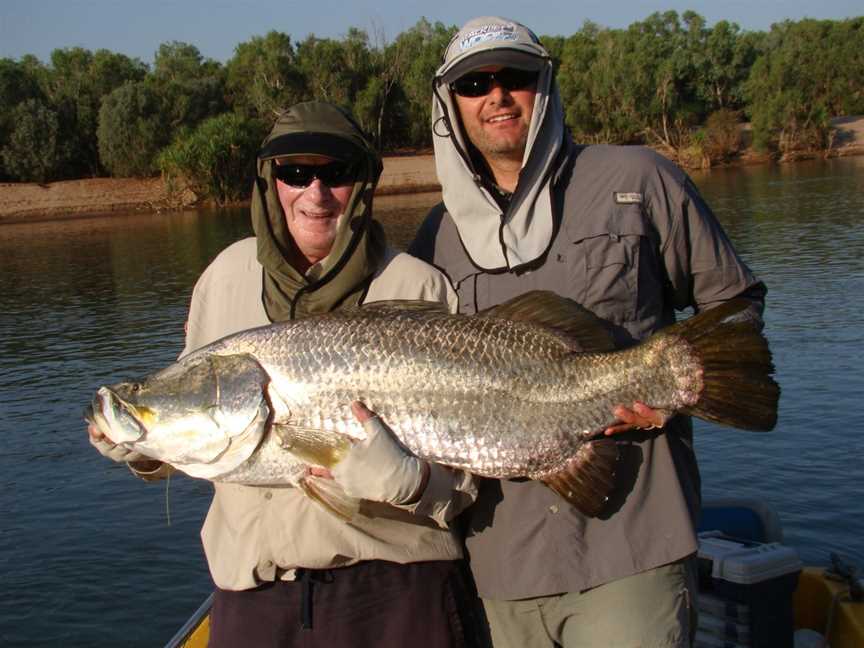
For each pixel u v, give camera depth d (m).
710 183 22.41
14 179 28.23
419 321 1.61
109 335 9.08
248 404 1.58
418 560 1.62
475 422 1.60
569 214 1.74
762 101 29.27
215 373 1.60
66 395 6.86
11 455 5.51
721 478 4.43
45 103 28.08
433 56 28.67
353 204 1.66
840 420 5.00
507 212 1.75
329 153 1.59
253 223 1.68
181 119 28.02
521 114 1.72
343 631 1.60
